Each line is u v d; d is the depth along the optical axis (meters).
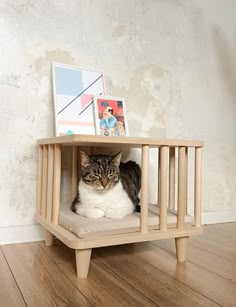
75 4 1.58
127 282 1.00
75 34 1.57
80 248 1.00
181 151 1.22
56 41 1.53
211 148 1.99
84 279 1.02
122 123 1.56
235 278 1.05
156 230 1.18
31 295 0.90
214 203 2.00
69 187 1.55
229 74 2.07
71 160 1.55
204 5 1.97
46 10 1.51
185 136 1.90
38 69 1.48
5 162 1.41
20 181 1.44
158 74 1.81
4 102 1.41
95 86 1.57
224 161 2.04
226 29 2.05
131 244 1.45
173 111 1.86
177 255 1.22
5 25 1.42
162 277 1.05
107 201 1.18
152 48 1.80
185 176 1.24
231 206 2.06
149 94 1.78
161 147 1.18
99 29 1.64
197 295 0.91
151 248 1.39
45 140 1.28
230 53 2.07
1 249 1.33
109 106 1.54
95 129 1.49
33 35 1.47
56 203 1.21
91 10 1.62
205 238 1.60
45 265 1.14
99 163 1.21
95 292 0.92
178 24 1.88
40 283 0.98
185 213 1.27
